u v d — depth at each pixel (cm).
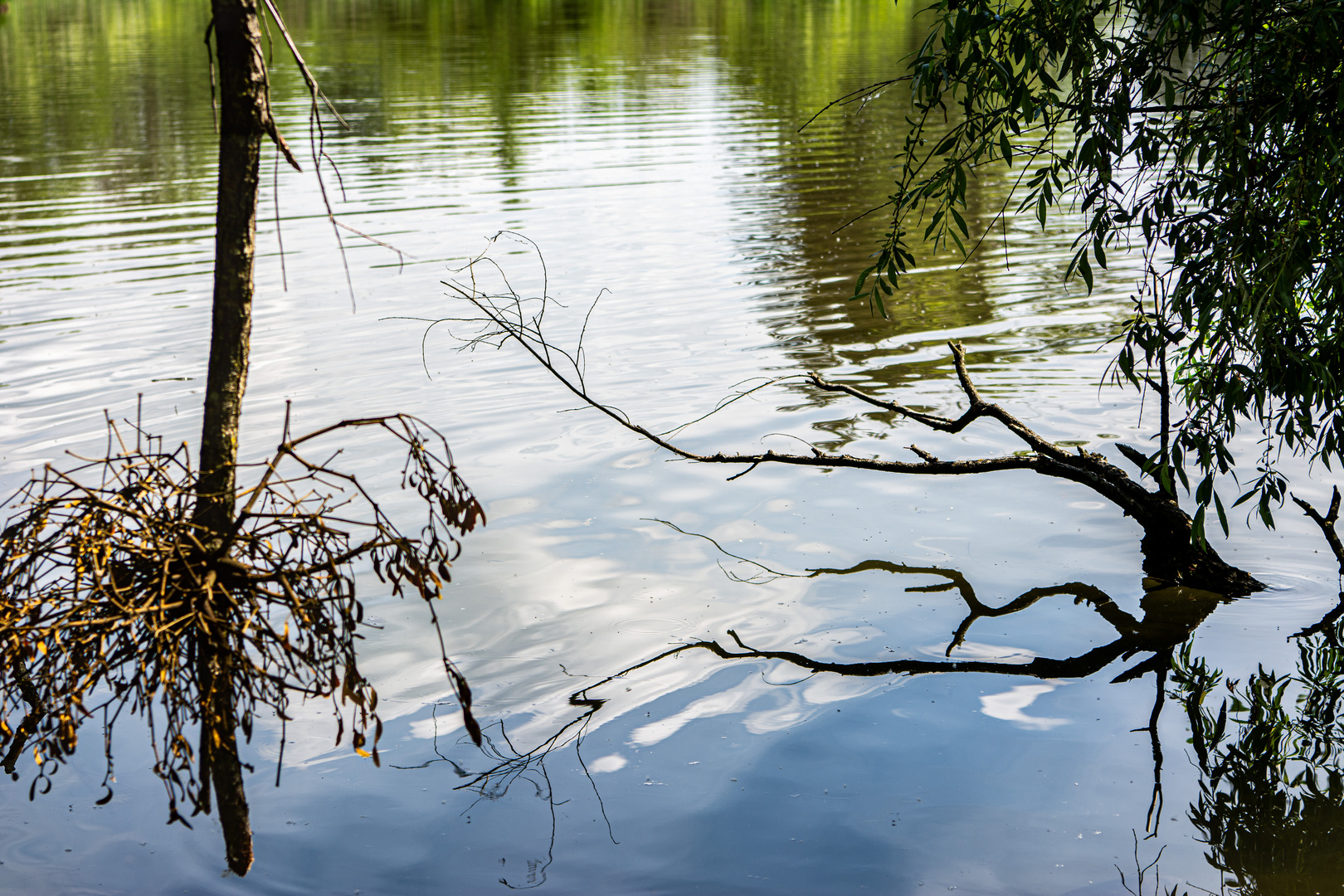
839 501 623
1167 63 398
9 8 4519
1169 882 336
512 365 850
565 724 424
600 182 1554
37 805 386
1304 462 639
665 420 739
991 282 1089
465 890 341
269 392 793
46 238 1264
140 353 877
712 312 991
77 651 308
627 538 578
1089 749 404
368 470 657
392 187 1530
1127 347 454
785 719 425
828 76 2559
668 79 2564
